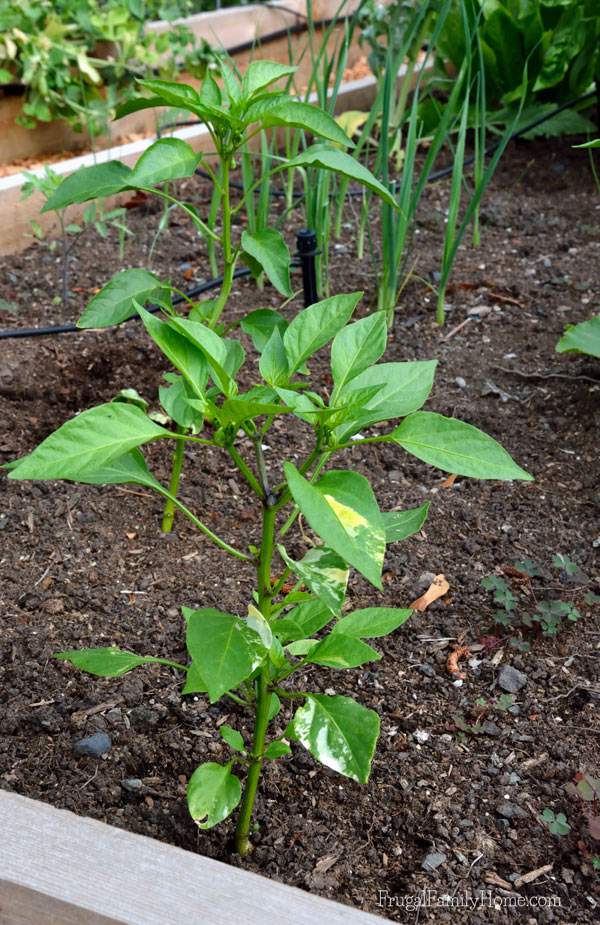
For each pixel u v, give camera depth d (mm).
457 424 1452
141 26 4980
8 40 4441
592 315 3646
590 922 1698
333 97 3641
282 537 2646
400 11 4637
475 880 1765
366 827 1867
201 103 1981
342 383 1504
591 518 2684
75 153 5027
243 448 3020
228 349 1660
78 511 2738
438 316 3652
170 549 2604
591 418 3088
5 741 2010
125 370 3375
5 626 2307
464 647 2277
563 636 2301
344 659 1553
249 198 3623
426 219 4418
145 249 4164
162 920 1474
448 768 1978
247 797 1759
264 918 1481
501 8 4836
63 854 1578
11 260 4070
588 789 1904
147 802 1902
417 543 2615
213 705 2107
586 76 5086
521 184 4816
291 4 5906
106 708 2078
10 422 3078
